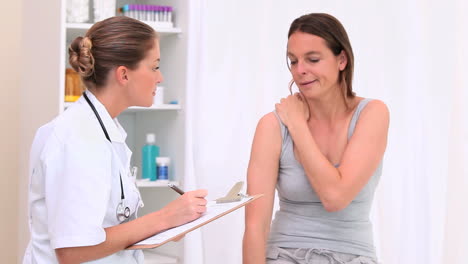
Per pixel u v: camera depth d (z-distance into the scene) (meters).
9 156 3.31
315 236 1.97
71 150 1.44
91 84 1.58
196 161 2.73
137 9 2.88
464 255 2.45
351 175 1.91
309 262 1.95
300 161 2.00
